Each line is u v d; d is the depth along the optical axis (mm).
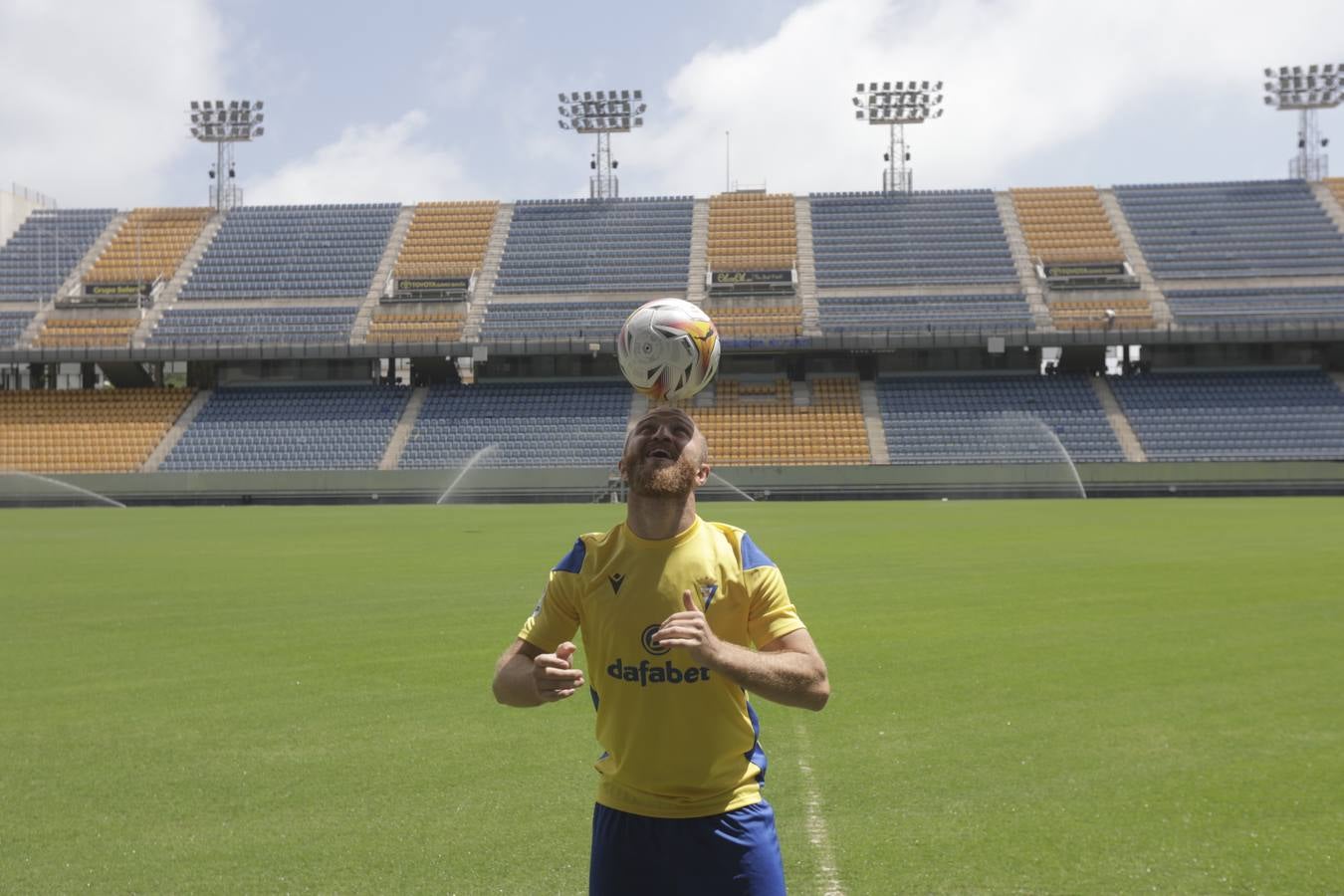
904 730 6844
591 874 3256
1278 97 58188
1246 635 10211
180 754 6449
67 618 11945
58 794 5691
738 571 3197
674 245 56312
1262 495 41219
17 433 48062
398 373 54594
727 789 3135
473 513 35250
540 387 51406
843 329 49750
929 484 42750
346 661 9297
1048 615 11508
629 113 60844
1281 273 51062
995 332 47906
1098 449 44875
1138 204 56375
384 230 58031
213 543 22812
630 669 3119
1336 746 6438
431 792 5684
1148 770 5980
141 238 57344
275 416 49531
